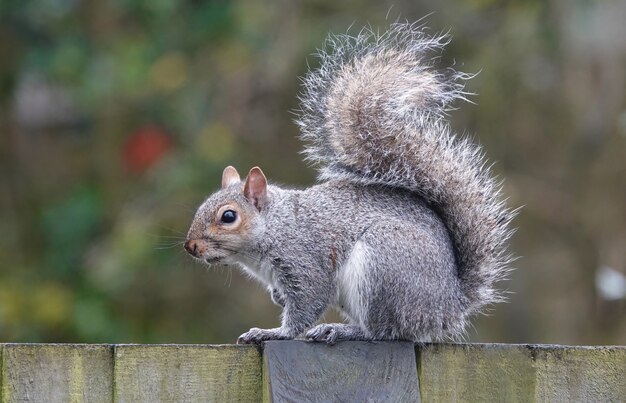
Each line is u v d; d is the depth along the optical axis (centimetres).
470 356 548
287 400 517
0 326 1215
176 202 1255
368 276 609
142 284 1255
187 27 1299
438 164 641
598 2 1321
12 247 1341
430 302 609
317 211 634
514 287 1309
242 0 1312
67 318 1221
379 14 1305
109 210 1309
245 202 651
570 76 1349
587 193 1331
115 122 1347
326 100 675
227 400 520
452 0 1317
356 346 536
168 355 516
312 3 1341
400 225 616
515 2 1342
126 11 1302
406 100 656
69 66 1289
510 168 1344
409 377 535
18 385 506
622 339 1257
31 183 1406
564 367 553
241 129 1346
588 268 1305
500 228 645
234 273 1284
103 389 511
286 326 630
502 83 1331
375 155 643
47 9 1288
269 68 1314
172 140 1327
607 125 1334
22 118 1438
